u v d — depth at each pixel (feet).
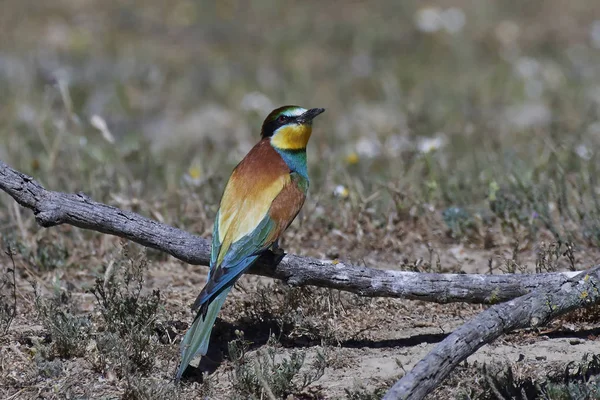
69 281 33.27
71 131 56.85
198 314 26.00
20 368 26.45
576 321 28.55
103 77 78.43
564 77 74.08
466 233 37.09
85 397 24.21
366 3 101.96
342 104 73.77
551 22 92.99
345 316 29.50
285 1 103.40
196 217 39.83
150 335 27.12
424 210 38.68
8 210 40.55
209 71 82.33
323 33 92.99
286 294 29.68
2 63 79.46
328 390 25.16
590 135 53.88
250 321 29.14
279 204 28.22
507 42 87.15
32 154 51.88
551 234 36.40
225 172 49.62
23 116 63.36
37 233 36.58
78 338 27.20
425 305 30.19
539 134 54.34
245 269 27.04
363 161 49.75
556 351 26.71
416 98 71.61
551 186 38.99
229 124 69.26
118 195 41.24
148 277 33.63
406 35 91.35
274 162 29.48
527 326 24.27
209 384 25.57
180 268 34.68
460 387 24.41
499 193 38.09
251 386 24.63
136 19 96.12
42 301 29.73
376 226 37.81
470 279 26.73
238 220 27.61
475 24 92.38
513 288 26.63
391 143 51.65
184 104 74.74
